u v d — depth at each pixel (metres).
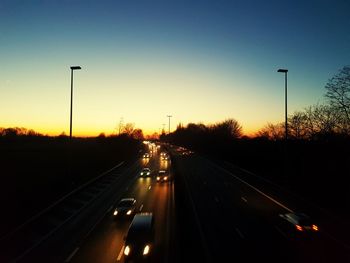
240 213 28.02
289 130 46.06
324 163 37.06
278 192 37.25
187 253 18.23
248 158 63.00
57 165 50.69
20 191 32.75
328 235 21.56
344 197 30.53
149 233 17.67
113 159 74.31
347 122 35.72
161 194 37.50
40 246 19.78
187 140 153.25
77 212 28.88
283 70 36.22
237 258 17.42
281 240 20.58
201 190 39.59
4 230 22.12
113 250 18.92
